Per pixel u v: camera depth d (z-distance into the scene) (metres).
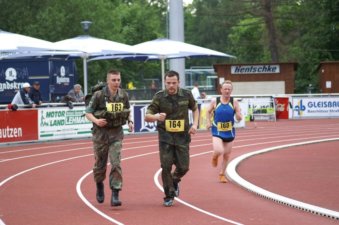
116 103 10.95
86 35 32.41
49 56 33.75
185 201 11.84
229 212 10.70
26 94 24.98
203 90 52.88
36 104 25.33
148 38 75.62
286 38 62.09
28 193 12.90
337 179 14.23
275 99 38.69
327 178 14.40
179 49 33.12
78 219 10.22
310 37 58.34
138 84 72.38
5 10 52.12
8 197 12.42
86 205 11.45
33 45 26.23
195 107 11.37
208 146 22.83
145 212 10.73
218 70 41.97
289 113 38.69
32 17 53.03
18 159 19.31
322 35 57.47
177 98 11.16
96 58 37.03
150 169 16.62
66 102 26.31
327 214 10.21
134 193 12.81
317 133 28.73
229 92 13.91
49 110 25.39
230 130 13.98
